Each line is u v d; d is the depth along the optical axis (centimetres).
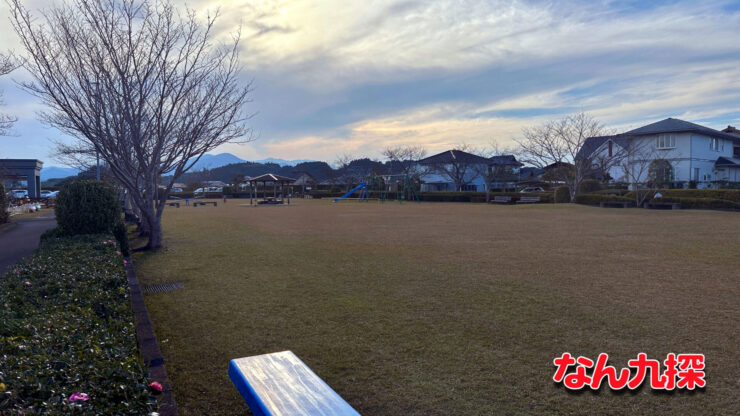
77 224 948
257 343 417
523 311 498
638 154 3097
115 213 988
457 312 498
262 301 563
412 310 509
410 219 1847
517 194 3675
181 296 600
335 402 202
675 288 594
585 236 1169
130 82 947
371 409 294
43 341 239
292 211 2573
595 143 3309
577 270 721
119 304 351
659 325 444
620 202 2502
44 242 764
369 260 842
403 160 5366
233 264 830
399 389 321
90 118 933
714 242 1020
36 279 404
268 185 6275
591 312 490
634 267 740
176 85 1012
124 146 949
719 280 637
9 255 984
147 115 1059
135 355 257
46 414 162
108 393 188
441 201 4031
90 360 215
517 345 398
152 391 220
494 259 835
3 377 183
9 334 251
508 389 318
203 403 309
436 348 394
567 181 2941
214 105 1040
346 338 423
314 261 843
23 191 4009
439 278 676
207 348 408
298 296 583
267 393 211
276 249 1013
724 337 408
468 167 4775
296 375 232
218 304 555
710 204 2325
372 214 2217
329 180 6619
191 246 1090
